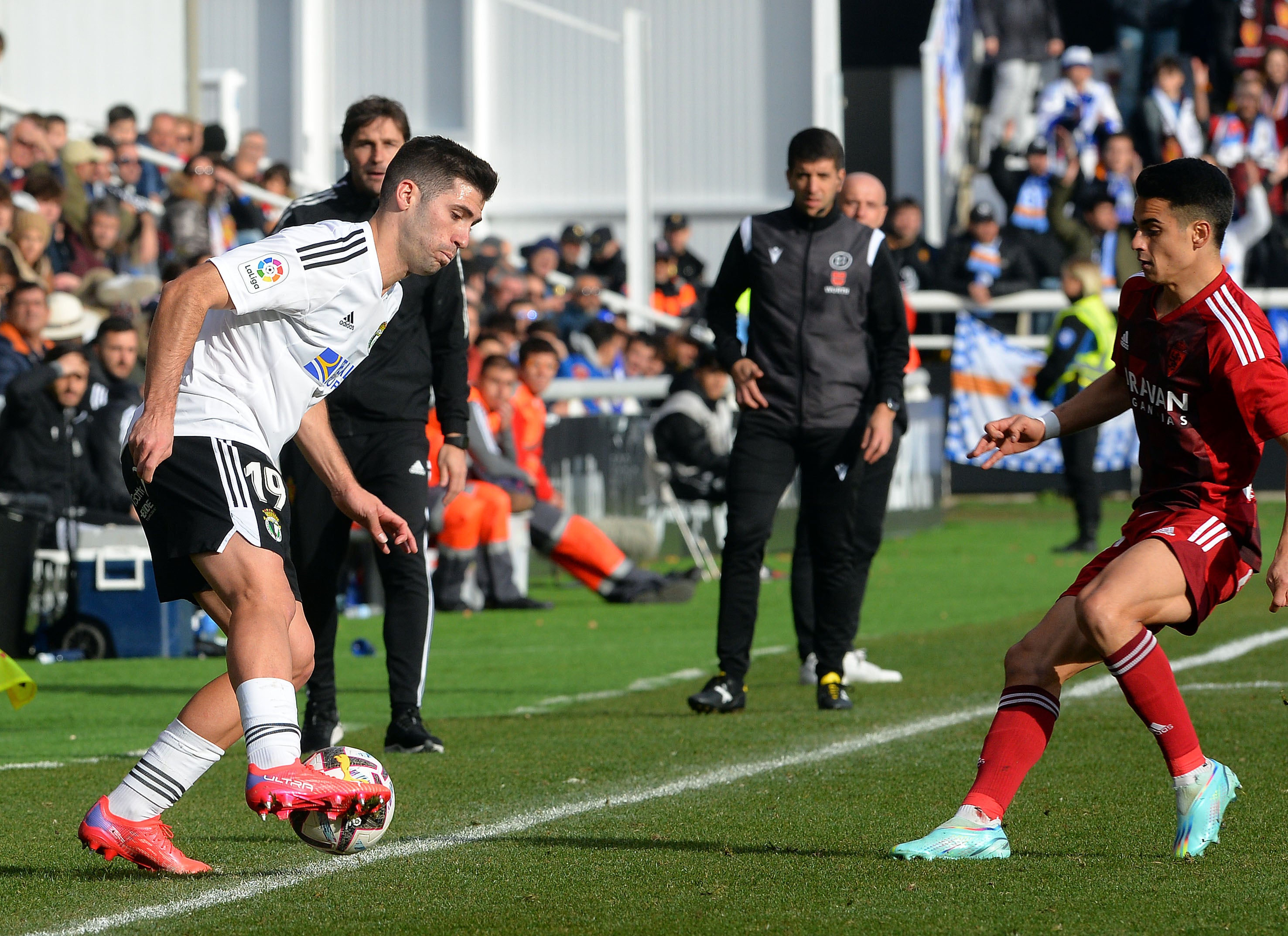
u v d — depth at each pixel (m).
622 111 75.62
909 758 20.20
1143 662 14.06
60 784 19.22
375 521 16.23
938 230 69.31
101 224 45.62
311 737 21.14
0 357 35.50
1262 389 13.84
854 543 25.69
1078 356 47.47
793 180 24.12
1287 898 12.80
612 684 28.64
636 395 49.72
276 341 13.92
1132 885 13.30
